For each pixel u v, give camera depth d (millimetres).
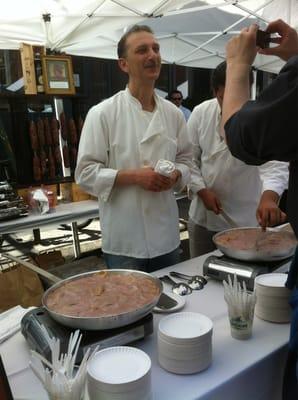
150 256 1657
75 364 829
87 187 1668
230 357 917
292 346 863
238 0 2984
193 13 3875
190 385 821
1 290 1481
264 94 678
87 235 4797
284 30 891
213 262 1353
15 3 2639
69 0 2654
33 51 2949
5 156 3109
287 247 1298
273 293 1054
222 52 4895
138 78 1597
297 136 652
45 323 962
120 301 991
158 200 1647
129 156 1632
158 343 895
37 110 3178
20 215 2773
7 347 1014
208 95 6742
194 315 953
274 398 974
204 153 2057
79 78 5746
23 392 826
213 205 1933
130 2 2764
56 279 1492
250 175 1994
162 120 1680
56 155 3219
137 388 718
